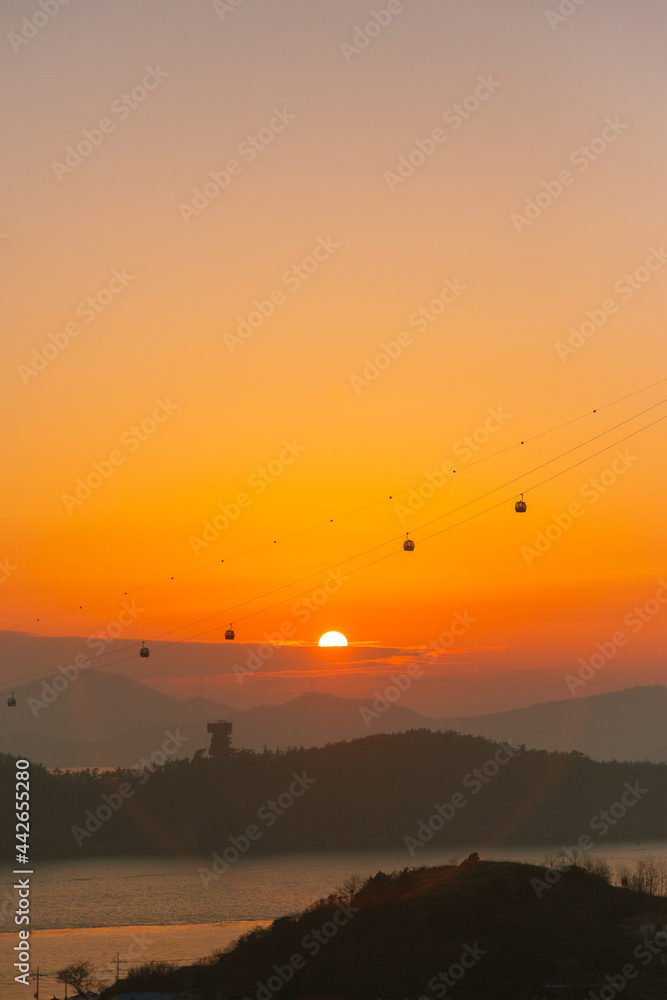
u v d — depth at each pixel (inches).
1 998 4623.5
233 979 3376.0
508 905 3572.8
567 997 2812.5
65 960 5743.1
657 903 3831.2
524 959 3058.6
